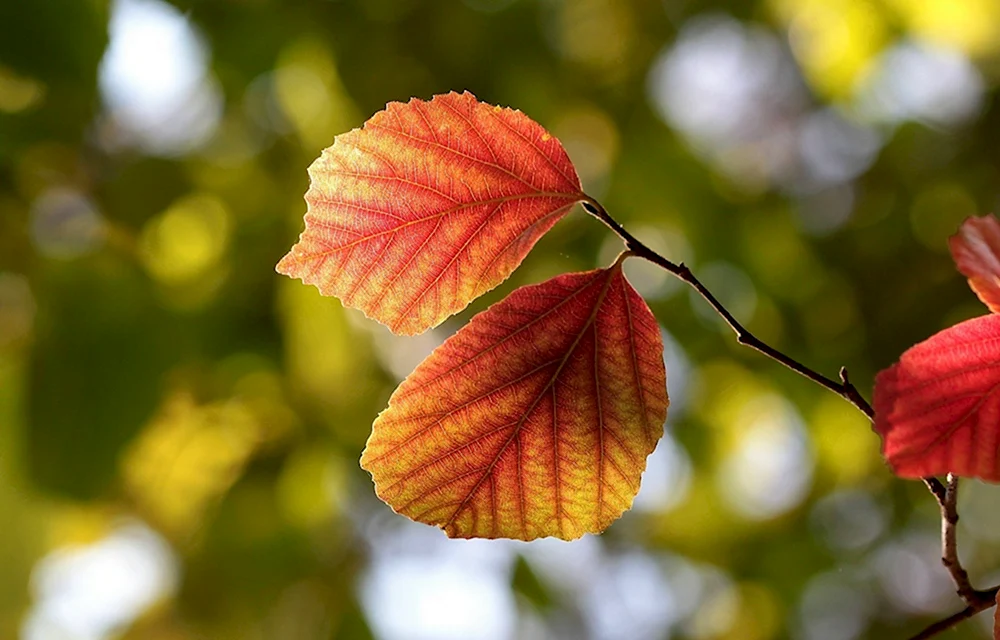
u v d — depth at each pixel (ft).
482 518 1.66
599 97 3.26
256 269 2.88
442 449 1.63
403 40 3.00
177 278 2.79
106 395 2.50
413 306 1.62
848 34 3.26
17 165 2.60
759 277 3.33
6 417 2.48
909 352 1.53
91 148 2.68
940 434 1.52
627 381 1.63
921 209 3.47
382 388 3.20
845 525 3.77
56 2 2.28
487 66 3.07
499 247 1.62
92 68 2.34
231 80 2.92
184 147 2.89
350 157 1.60
